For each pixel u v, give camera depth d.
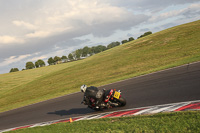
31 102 18.25
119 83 14.77
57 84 30.00
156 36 58.53
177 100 6.93
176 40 38.88
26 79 58.56
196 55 19.28
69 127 6.55
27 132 7.31
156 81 11.30
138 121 5.33
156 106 6.86
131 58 34.72
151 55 31.30
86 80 25.86
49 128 7.09
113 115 7.11
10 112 15.66
